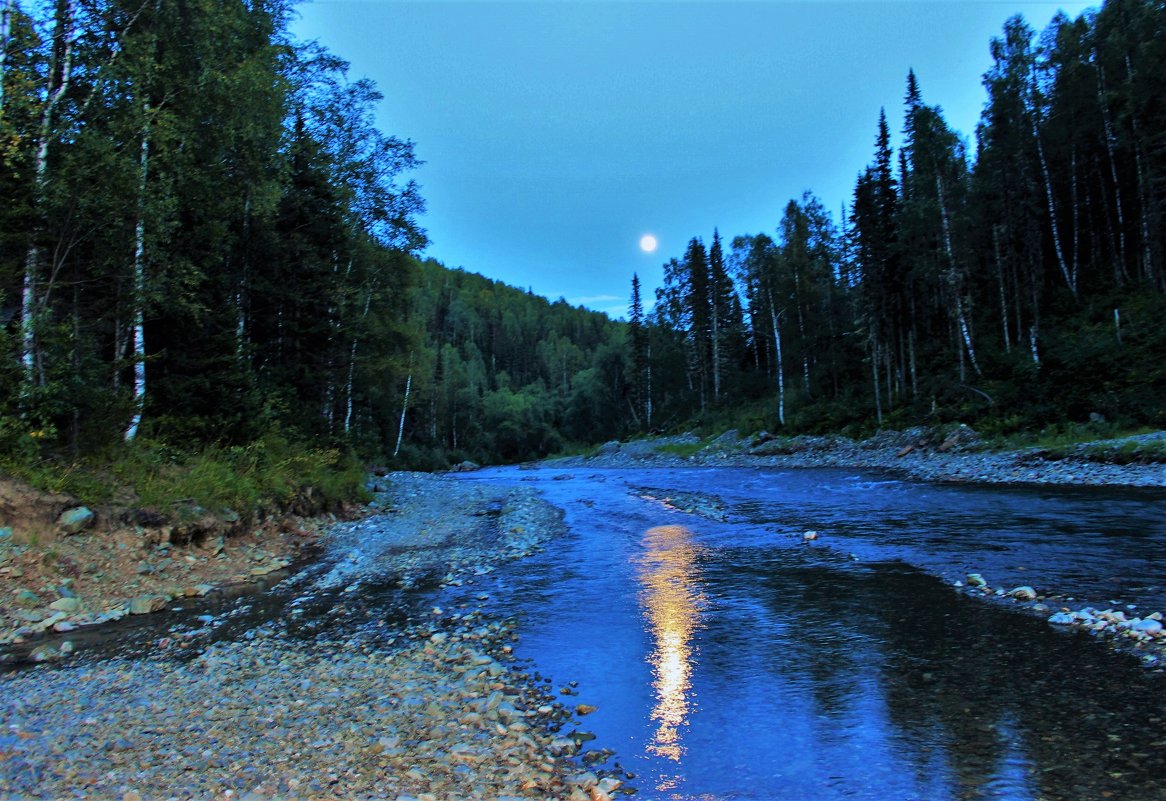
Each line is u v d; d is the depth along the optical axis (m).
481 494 29.92
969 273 43.12
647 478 37.78
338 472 23.17
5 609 8.70
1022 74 44.84
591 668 7.09
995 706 5.64
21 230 12.58
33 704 6.02
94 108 14.40
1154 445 23.30
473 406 95.12
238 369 18.44
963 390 38.97
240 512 14.70
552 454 94.94
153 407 16.33
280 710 5.87
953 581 9.99
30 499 10.24
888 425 41.75
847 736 5.24
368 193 28.92
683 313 80.88
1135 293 38.66
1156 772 4.44
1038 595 8.89
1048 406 32.34
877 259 44.75
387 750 5.03
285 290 24.33
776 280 58.75
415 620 9.22
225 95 15.82
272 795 4.29
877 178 47.28
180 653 7.76
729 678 6.63
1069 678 6.13
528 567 12.73
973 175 45.81
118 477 12.56
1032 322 41.97
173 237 16.78
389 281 32.12
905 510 18.30
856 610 8.78
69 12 13.90
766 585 10.45
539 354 144.88
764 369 73.25
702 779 4.65
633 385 89.88
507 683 6.68
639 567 12.39
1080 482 22.41
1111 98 42.03
